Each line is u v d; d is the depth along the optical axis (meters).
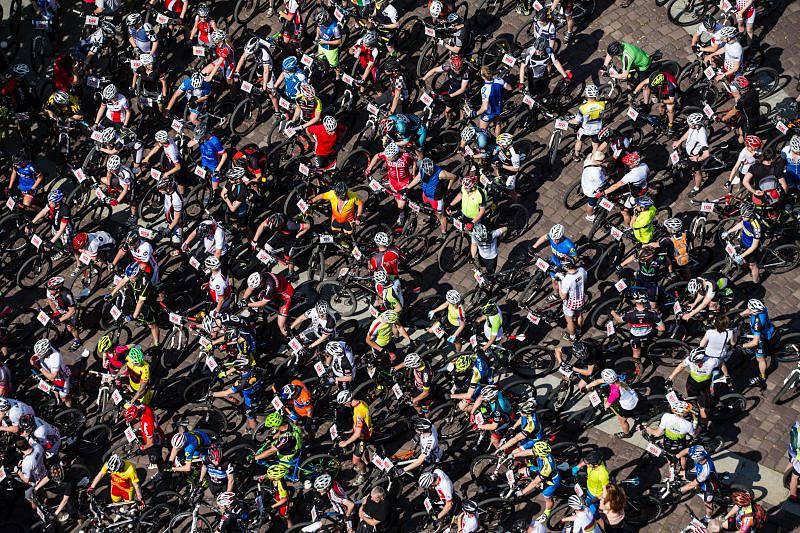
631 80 94.31
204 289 88.06
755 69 96.75
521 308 85.62
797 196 86.81
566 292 79.69
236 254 89.00
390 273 81.00
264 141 97.56
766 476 76.06
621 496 70.12
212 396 80.44
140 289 81.88
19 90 96.50
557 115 93.19
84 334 87.12
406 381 79.62
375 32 94.88
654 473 76.88
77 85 97.38
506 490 74.88
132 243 81.88
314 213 92.25
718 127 95.88
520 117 93.38
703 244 87.00
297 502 76.75
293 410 76.44
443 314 86.00
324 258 89.69
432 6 96.69
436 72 95.06
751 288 85.81
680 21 103.38
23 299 89.25
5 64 101.31
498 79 90.94
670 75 91.75
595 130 88.56
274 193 93.56
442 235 89.12
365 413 75.19
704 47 97.56
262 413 81.62
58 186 95.50
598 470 70.00
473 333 83.44
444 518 73.50
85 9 108.94
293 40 100.94
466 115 93.88
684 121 94.88
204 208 93.06
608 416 79.94
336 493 72.19
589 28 103.38
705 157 88.44
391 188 87.94
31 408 77.19
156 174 88.62
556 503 75.44
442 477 71.19
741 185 90.81
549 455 71.69
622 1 105.12
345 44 104.00
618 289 80.00
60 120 94.81
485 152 87.44
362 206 85.50
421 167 85.62
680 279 84.50
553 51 95.44
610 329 78.25
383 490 71.81
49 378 79.25
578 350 75.38
